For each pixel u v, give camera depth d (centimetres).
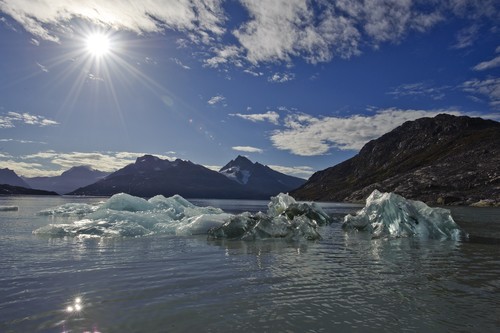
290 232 1341
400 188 6900
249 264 787
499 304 495
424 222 1459
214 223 1484
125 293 530
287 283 609
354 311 458
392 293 549
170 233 1399
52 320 409
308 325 405
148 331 380
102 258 829
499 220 2312
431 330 394
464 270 737
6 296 506
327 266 773
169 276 652
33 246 997
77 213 2395
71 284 580
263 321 416
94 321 408
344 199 10094
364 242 1232
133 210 1962
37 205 4797
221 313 443
